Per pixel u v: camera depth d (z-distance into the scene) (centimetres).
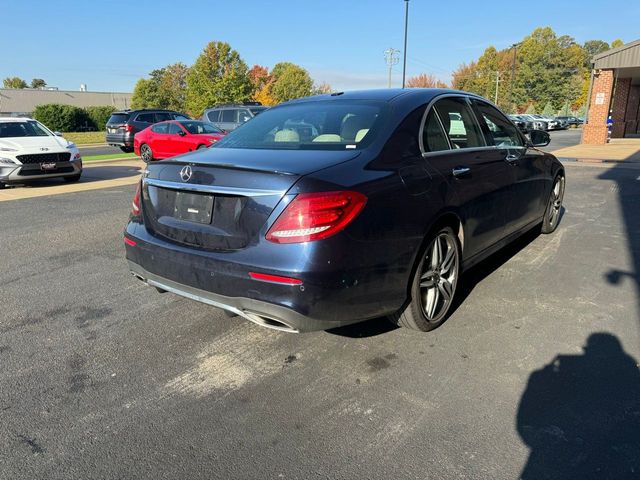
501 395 264
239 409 257
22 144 1045
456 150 360
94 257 531
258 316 266
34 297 415
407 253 291
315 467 214
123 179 1209
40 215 753
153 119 2134
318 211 247
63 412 256
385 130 312
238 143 345
